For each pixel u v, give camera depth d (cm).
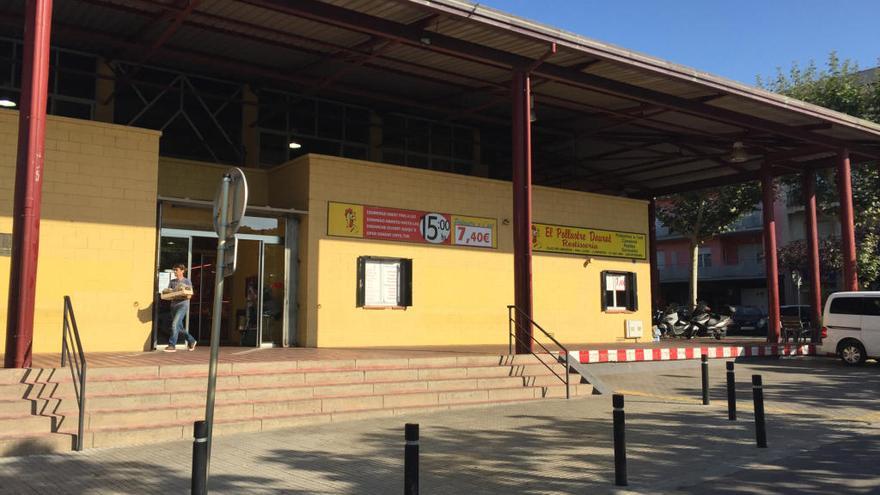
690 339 2517
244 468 707
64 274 1262
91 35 1434
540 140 2208
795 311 3728
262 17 1366
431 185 1734
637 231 2127
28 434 766
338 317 1552
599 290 2019
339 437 861
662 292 5125
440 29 1325
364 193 1625
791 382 1427
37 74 919
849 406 1139
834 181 2784
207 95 1719
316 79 1736
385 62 1609
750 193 2997
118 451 771
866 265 2895
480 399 1140
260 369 1038
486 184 1831
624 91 1631
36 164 909
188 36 1480
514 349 1520
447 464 741
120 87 1606
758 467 735
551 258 1934
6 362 881
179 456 748
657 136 2122
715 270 4656
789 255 3900
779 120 1864
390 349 1473
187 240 1456
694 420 1002
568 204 1989
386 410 1025
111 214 1315
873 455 793
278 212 1537
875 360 1862
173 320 1333
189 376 976
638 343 1989
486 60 1412
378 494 623
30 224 899
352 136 1953
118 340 1298
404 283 1661
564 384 1252
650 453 796
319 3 1241
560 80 1539
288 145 1839
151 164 1366
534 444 838
